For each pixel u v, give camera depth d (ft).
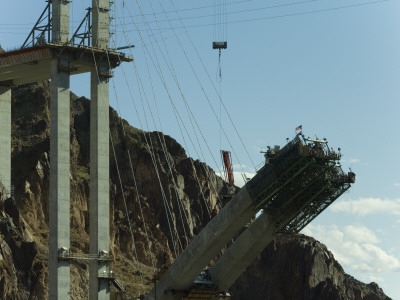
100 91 467.11
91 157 466.29
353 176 393.91
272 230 408.26
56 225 446.19
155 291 432.25
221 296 437.17
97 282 449.89
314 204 402.11
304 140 376.89
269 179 384.06
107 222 460.96
